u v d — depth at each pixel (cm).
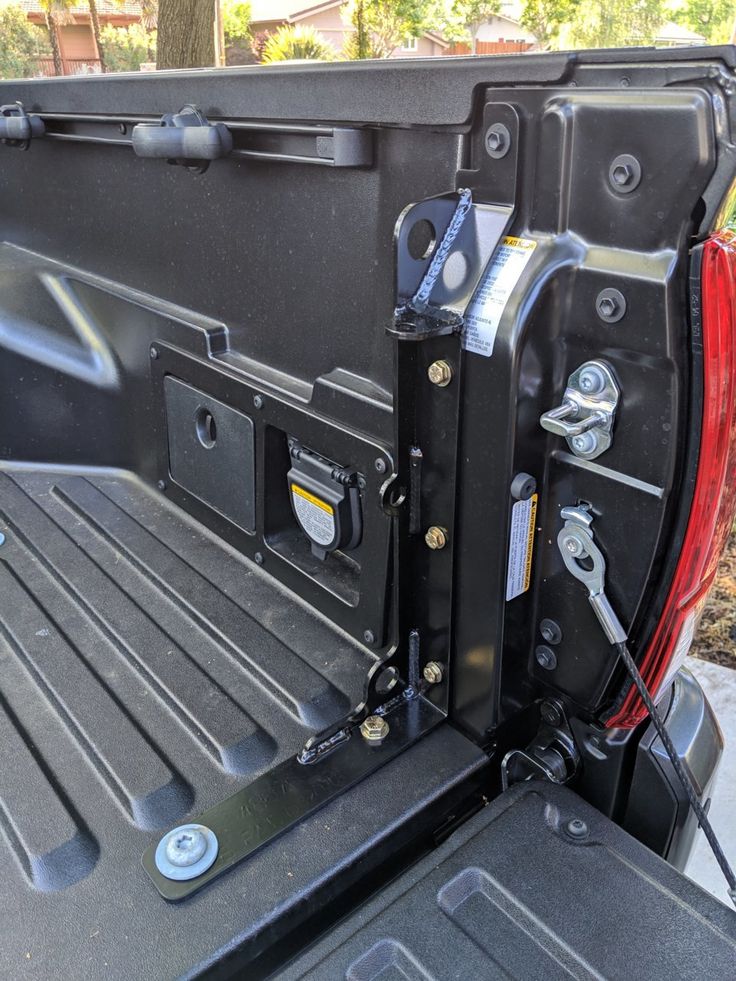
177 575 157
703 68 73
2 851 102
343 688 130
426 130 97
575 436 91
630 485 90
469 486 102
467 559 106
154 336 163
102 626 145
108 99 146
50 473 194
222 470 155
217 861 98
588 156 82
